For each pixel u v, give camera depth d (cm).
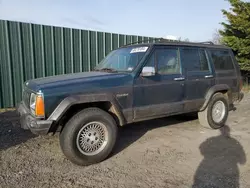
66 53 745
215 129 525
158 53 419
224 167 337
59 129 346
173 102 437
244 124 564
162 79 416
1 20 622
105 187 283
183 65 452
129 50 448
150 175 313
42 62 702
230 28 1160
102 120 351
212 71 506
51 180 299
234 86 562
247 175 312
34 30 677
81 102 334
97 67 492
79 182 295
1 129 493
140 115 395
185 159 365
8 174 311
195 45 484
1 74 641
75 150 331
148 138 463
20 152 384
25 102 377
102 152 353
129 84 377
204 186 285
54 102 321
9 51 644
